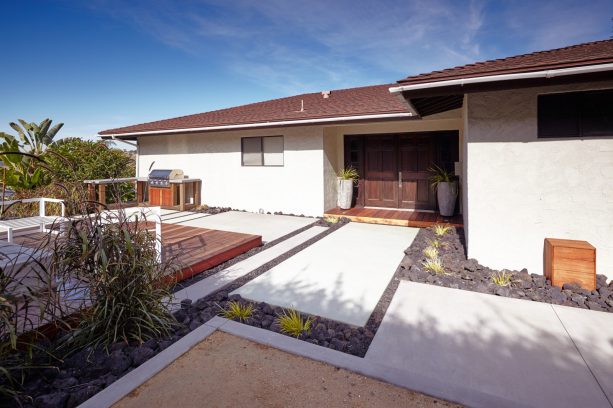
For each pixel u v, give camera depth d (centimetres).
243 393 220
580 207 412
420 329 306
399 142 925
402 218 802
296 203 918
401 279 439
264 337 284
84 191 291
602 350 270
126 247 281
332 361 251
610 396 218
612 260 402
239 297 376
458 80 383
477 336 293
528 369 246
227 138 1014
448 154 871
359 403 210
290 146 915
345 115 752
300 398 215
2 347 221
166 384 229
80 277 274
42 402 204
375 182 960
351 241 640
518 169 436
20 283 249
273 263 512
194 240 576
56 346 263
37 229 639
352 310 348
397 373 236
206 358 259
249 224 797
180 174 1055
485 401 208
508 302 359
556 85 401
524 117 429
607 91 397
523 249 441
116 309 273
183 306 353
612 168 397
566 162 415
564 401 214
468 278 423
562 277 389
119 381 228
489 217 455
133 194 1159
